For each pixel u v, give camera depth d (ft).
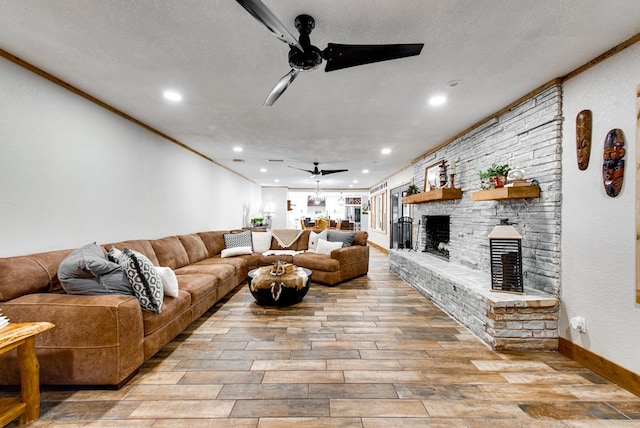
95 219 8.82
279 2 4.77
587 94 6.84
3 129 6.30
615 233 6.19
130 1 4.79
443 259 14.26
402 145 14.71
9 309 5.61
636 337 5.77
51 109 7.37
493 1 4.79
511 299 7.67
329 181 29.66
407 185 21.34
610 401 5.56
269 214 31.83
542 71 7.23
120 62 6.78
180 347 7.72
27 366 4.90
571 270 7.30
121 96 8.68
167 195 12.95
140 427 4.84
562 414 5.20
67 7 4.94
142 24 5.40
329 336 8.45
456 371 6.61
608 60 6.34
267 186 33.88
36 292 6.31
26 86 6.76
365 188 35.60
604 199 6.44
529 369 6.72
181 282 9.35
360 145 14.73
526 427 4.88
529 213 8.61
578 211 7.09
